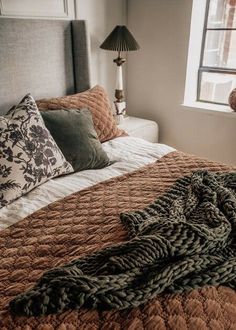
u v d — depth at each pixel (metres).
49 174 1.47
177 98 2.79
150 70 2.88
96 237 1.05
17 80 2.00
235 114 2.50
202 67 2.78
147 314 0.75
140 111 3.11
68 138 1.66
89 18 2.47
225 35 2.58
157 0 2.60
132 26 2.84
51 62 2.18
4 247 1.03
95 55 2.65
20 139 1.39
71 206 1.26
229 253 0.95
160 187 1.41
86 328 0.72
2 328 0.72
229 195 1.17
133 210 1.21
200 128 2.75
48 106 1.86
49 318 0.73
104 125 2.01
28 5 2.01
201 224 0.99
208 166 1.63
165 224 0.95
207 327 0.72
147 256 0.84
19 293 0.82
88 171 1.65
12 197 1.31
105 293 0.76
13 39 1.90
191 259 0.85
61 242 1.04
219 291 0.82
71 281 0.77
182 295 0.80
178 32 2.58
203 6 2.55
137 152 1.86
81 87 2.38
